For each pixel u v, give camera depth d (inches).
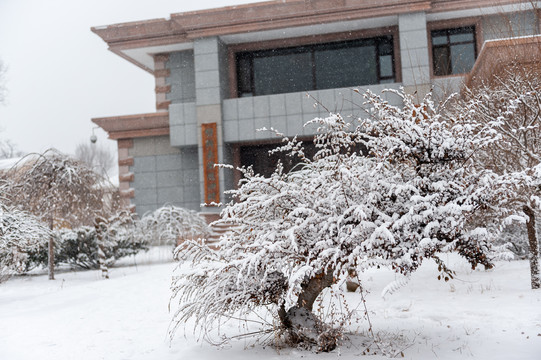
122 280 546.0
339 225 226.8
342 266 222.5
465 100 474.9
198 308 250.5
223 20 885.2
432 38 900.6
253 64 970.7
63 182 611.8
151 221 760.3
